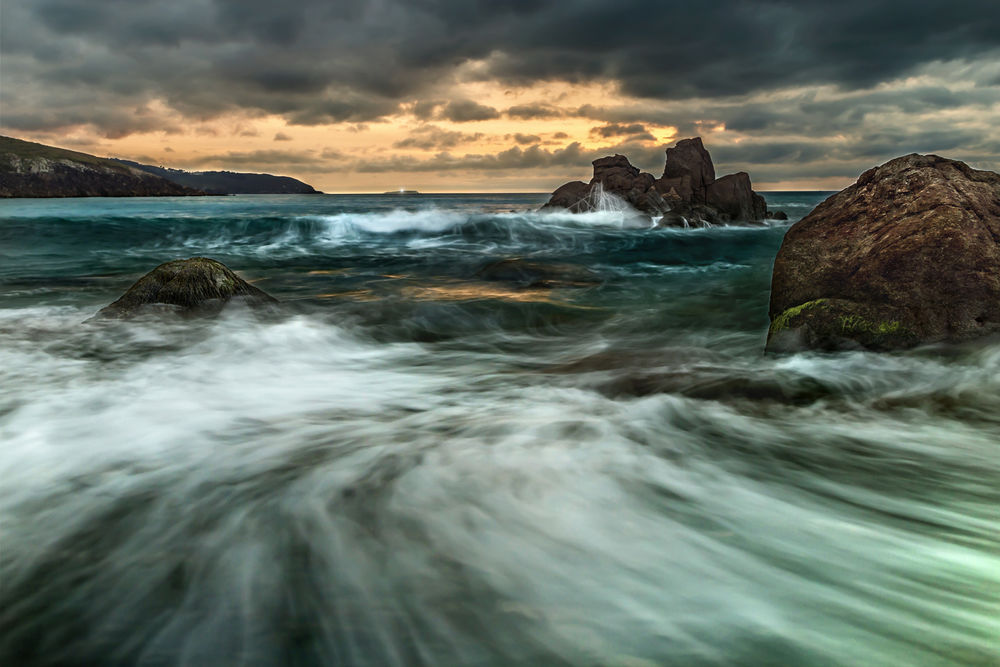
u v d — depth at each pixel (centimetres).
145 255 1827
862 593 225
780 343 616
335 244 2272
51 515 293
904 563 248
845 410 460
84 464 356
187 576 242
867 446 390
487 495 309
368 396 529
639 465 350
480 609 217
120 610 222
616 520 285
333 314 882
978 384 502
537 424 421
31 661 197
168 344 699
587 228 2889
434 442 387
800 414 452
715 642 197
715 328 845
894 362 551
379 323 846
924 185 645
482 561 249
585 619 211
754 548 260
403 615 215
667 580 234
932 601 220
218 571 245
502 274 1356
